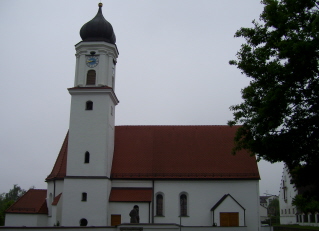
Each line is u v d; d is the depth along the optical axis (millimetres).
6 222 44344
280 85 23625
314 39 21781
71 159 43469
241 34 26672
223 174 45625
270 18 24750
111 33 47125
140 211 43281
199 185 45375
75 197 42375
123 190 44812
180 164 46719
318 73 22953
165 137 49969
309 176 24438
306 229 45562
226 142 49469
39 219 44781
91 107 45031
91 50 46031
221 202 43250
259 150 25578
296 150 23953
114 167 46250
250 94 25859
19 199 46375
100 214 41844
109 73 46125
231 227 38875
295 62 22625
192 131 50875
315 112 23734
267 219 106875
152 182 45312
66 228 31812
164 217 44312
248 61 25828
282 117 24125
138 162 46875
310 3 23859
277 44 23375
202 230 38375
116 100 48719
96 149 43656
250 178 45156
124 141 49406
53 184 45531
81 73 45656
